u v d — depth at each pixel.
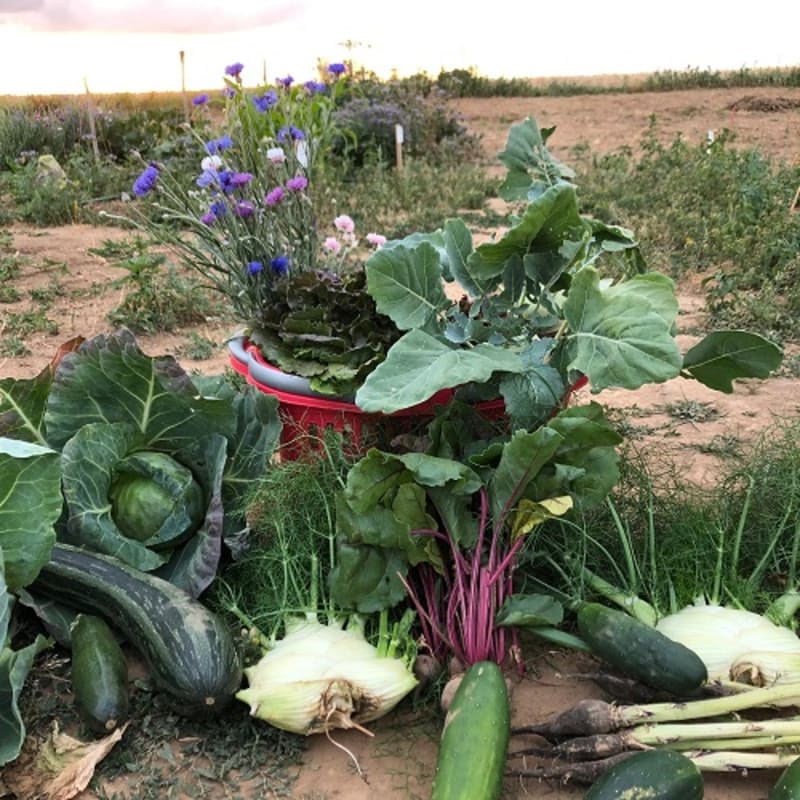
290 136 4.17
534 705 2.52
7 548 2.49
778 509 2.99
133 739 2.42
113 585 2.62
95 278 7.57
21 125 14.14
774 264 7.16
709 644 2.43
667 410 4.57
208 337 6.02
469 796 1.98
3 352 5.64
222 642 2.41
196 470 3.02
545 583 2.81
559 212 2.89
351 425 3.24
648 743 2.18
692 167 11.21
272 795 2.25
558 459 2.61
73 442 2.83
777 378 5.02
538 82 31.31
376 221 9.43
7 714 2.21
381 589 2.59
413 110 14.94
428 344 2.83
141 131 14.72
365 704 2.35
